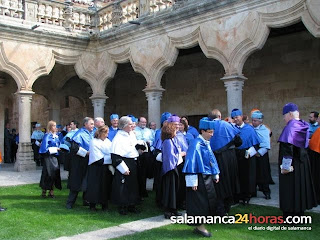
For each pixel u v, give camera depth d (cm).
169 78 1748
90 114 2069
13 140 1827
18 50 1362
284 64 1330
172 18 1235
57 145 814
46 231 534
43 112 2362
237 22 1068
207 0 1131
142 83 1922
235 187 621
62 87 1947
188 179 491
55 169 797
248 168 677
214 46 1129
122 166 620
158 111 1340
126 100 2009
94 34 1525
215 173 504
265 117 1377
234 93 1077
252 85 1421
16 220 600
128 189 634
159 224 568
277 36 1348
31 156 1375
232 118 742
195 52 1622
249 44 1043
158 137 733
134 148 656
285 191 549
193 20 1183
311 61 1256
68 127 1201
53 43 1451
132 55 1408
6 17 1335
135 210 653
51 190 805
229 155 611
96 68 1562
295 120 548
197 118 1652
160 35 1298
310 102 1255
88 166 673
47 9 1458
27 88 1387
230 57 1086
